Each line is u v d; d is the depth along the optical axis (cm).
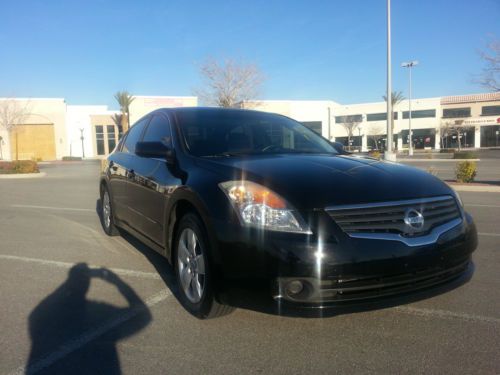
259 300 274
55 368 269
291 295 269
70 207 967
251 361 275
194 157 374
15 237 639
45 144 5509
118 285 418
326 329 318
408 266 277
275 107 6894
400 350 287
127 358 280
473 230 329
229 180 309
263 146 419
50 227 717
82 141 5659
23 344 300
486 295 387
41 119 5456
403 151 6819
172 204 358
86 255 529
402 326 323
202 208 308
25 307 366
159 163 415
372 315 342
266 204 280
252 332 314
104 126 5694
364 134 7656
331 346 293
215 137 413
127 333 315
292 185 292
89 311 356
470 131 7012
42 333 317
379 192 294
